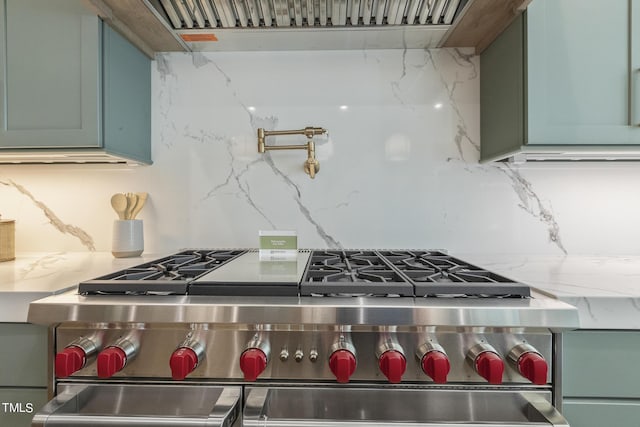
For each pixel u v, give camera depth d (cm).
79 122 99
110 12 101
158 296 66
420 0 99
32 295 70
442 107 126
